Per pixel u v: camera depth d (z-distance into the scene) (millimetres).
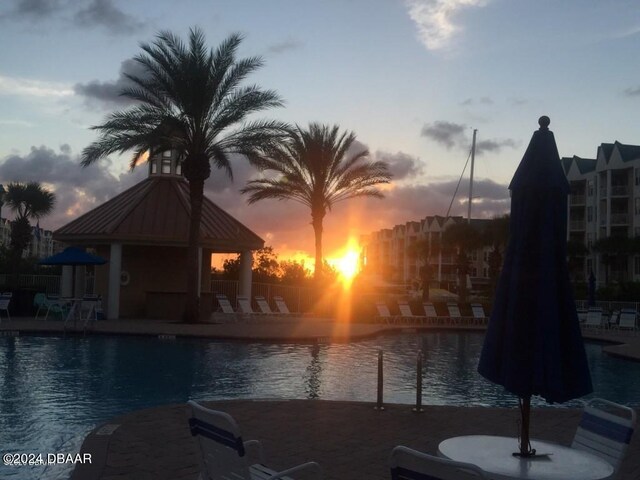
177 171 33344
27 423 9539
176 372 14922
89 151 24234
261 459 5359
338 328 26484
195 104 24891
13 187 42938
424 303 33062
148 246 31469
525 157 5422
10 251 47031
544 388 4918
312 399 11148
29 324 24188
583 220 63906
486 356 5301
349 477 6656
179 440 7879
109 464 6859
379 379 10117
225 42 25344
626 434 5074
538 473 4625
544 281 5098
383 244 110062
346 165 34156
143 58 24531
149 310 29609
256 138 25953
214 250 33406
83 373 14445
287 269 43062
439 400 12578
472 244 48625
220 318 31062
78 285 31891
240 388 13172
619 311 33312
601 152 59125
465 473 3383
